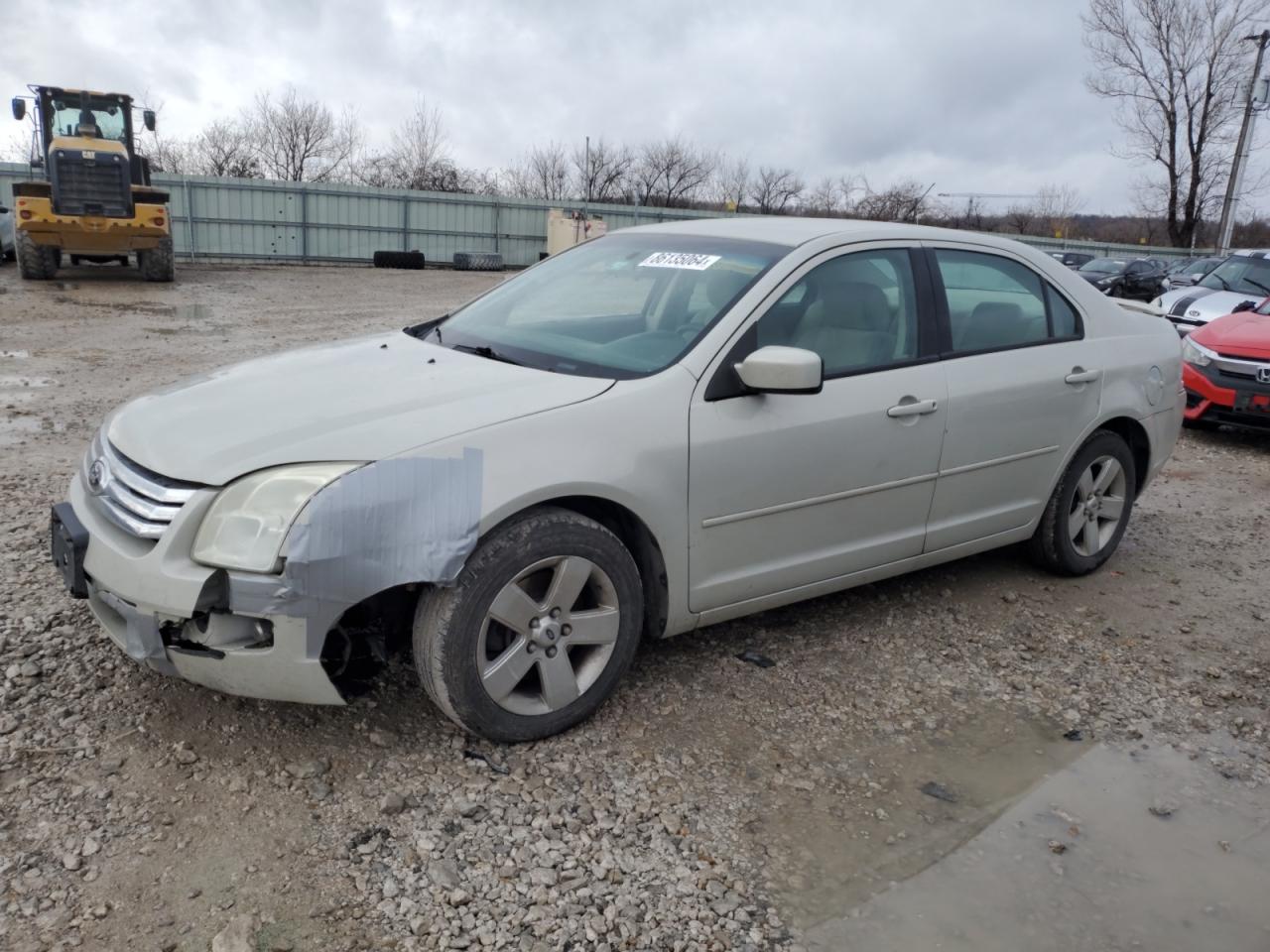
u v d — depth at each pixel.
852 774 3.15
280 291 20.39
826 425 3.58
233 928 2.33
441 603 2.88
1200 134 46.34
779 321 3.55
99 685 3.29
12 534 4.58
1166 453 5.14
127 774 2.86
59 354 10.28
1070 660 4.01
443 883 2.54
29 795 2.73
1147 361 4.87
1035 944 2.48
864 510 3.82
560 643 3.12
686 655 3.85
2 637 3.55
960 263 4.21
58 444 6.40
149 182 20.77
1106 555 4.96
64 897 2.39
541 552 2.98
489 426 2.93
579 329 3.72
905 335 3.93
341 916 2.40
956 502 4.15
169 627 2.78
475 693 2.97
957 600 4.55
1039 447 4.40
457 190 48.41
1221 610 4.62
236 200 30.98
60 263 20.69
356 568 2.68
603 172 50.81
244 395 3.22
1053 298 4.55
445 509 2.78
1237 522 6.06
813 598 4.21
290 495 2.68
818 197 47.94
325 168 48.81
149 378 9.09
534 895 2.52
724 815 2.90
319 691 2.78
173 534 2.70
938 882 2.69
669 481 3.22
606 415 3.12
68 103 19.25
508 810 2.84
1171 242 48.62
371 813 2.78
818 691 3.64
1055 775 3.21
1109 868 2.78
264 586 2.63
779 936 2.46
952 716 3.54
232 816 2.72
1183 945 2.51
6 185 28.45
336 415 2.97
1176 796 3.13
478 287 24.19
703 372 3.34
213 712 3.19
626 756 3.15
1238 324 8.54
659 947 2.39
